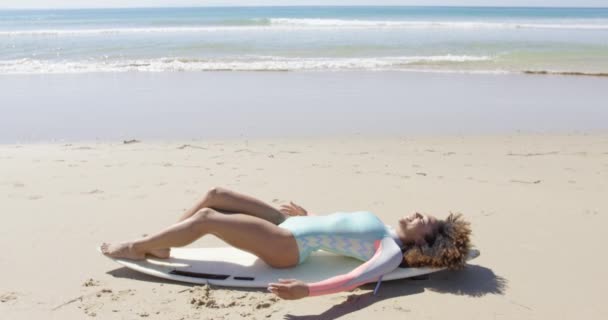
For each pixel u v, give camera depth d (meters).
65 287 4.08
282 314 3.78
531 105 12.41
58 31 33.81
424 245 4.38
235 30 35.06
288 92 13.89
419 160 7.99
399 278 4.30
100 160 7.83
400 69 18.16
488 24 39.94
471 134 9.73
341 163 7.76
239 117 10.98
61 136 9.45
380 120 10.78
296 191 6.48
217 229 4.23
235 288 4.14
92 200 6.07
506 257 4.77
